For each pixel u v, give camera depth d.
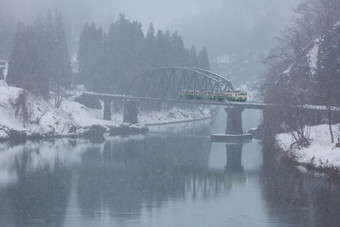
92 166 92.56
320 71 118.00
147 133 155.50
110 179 81.38
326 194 69.00
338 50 117.50
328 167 82.25
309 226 55.94
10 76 158.88
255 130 147.62
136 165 94.31
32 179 80.12
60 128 138.38
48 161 96.62
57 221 58.09
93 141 129.88
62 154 105.56
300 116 97.62
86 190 73.38
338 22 131.50
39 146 116.25
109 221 58.28
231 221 58.25
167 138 140.38
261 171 87.62
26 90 139.25
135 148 117.25
